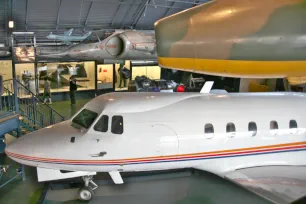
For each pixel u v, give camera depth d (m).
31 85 18.05
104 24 20.09
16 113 9.63
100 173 10.34
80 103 18.80
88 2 17.83
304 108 9.60
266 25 2.28
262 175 8.64
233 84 20.38
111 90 20.66
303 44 2.27
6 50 16.89
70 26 19.16
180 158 8.59
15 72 17.50
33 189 9.27
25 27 17.86
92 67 19.69
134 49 16.33
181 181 10.00
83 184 9.49
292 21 2.27
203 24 2.46
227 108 9.11
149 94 9.35
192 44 2.45
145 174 10.20
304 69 2.36
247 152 9.00
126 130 8.23
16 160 8.46
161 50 2.57
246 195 9.22
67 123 9.11
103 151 8.10
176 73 22.72
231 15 2.39
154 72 21.75
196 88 19.19
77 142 8.18
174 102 9.04
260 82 19.56
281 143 9.18
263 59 2.32
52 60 17.25
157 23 2.66
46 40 19.19
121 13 19.64
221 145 8.76
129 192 9.29
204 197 9.11
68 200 8.80
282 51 2.28
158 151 8.34
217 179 10.15
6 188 9.27
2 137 10.66
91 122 8.48
